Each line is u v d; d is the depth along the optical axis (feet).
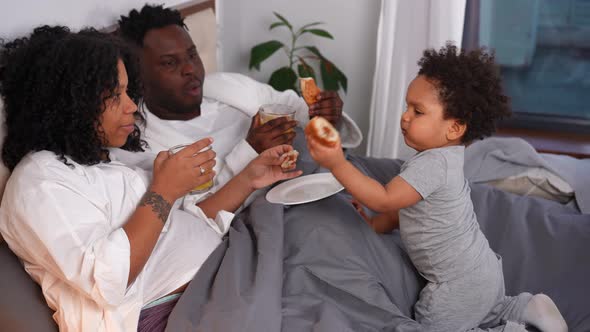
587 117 9.54
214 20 7.32
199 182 4.04
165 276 3.98
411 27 8.07
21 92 3.76
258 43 9.61
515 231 5.43
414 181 4.19
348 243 4.52
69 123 3.74
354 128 6.21
